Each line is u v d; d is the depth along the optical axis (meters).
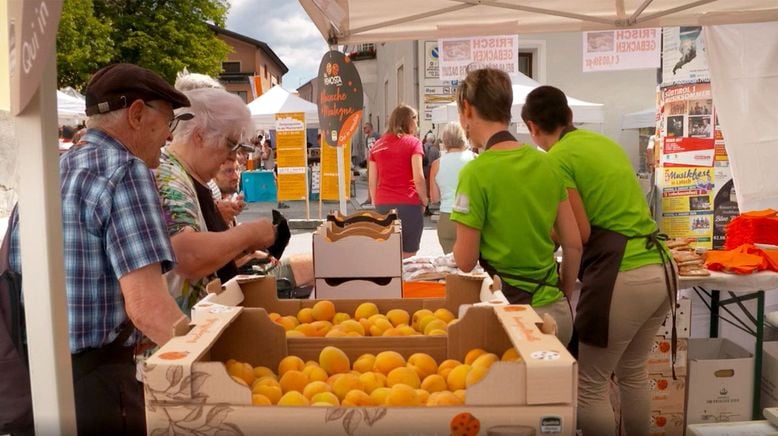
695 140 5.82
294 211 16.36
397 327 2.00
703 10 4.77
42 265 1.28
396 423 1.24
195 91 2.47
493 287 1.92
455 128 6.10
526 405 1.24
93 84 1.90
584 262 3.10
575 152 3.01
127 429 1.84
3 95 1.30
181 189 2.28
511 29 5.02
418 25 5.05
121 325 1.84
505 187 2.62
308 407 1.25
